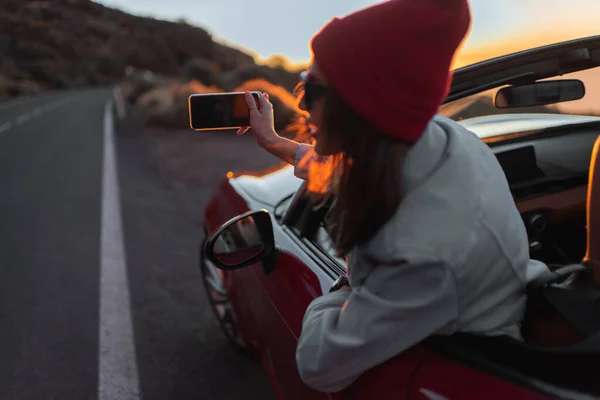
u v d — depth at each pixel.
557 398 0.96
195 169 8.80
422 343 1.17
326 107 0.94
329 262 1.77
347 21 0.90
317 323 1.12
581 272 1.28
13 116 23.03
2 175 8.38
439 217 0.93
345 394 1.33
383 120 0.89
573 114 2.21
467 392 1.05
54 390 2.68
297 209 2.07
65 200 6.60
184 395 2.66
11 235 5.13
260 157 10.02
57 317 3.42
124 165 9.23
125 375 2.81
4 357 2.97
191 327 3.34
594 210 1.46
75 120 20.16
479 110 2.00
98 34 122.56
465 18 0.89
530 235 2.15
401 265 0.93
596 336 0.97
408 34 0.85
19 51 90.94
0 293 3.78
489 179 1.01
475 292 1.00
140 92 26.66
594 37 1.66
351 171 0.94
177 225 5.50
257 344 2.21
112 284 3.96
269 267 2.02
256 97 1.49
